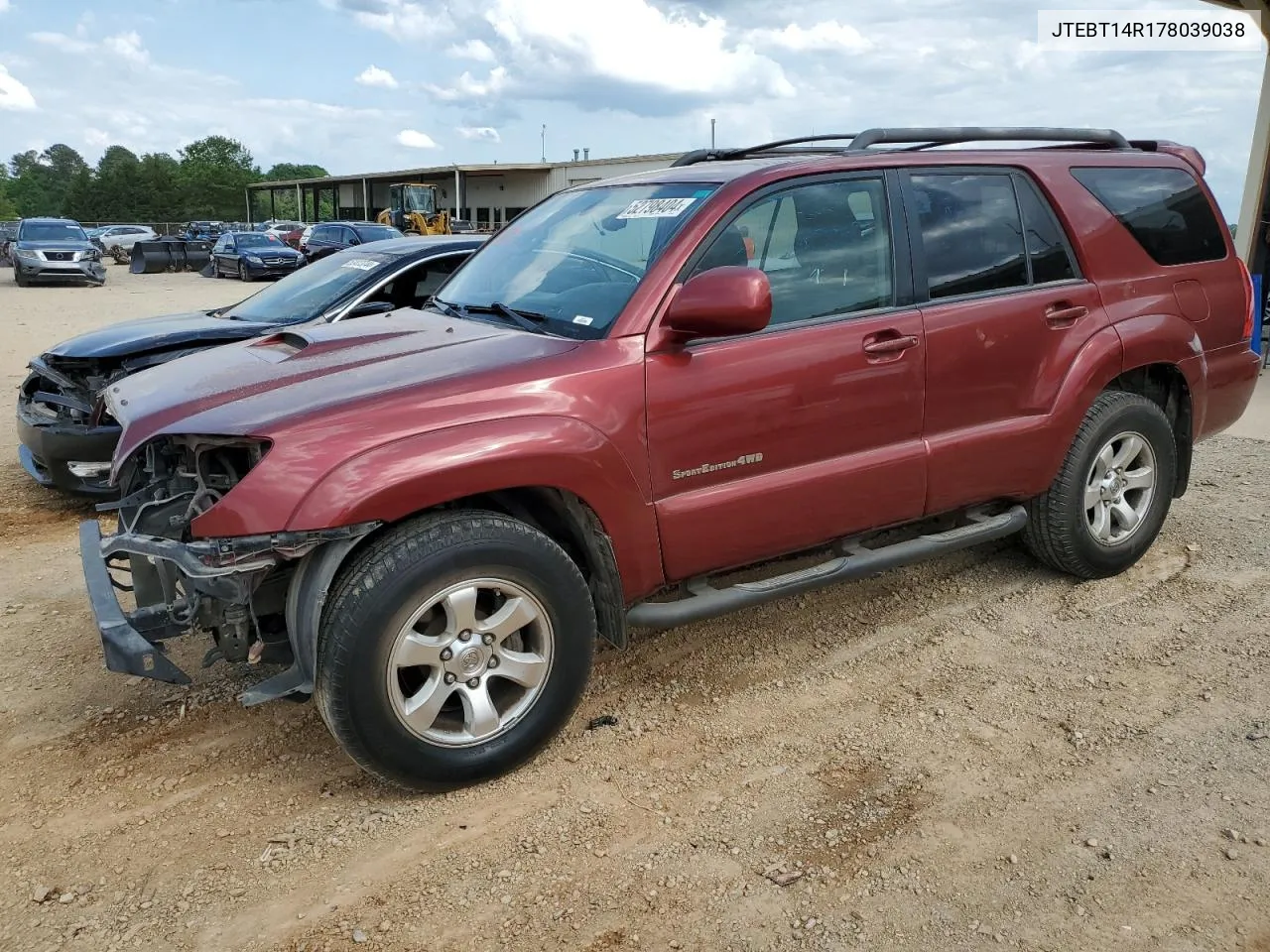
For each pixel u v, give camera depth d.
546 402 3.06
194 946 2.51
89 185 110.69
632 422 3.21
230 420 2.93
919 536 4.38
